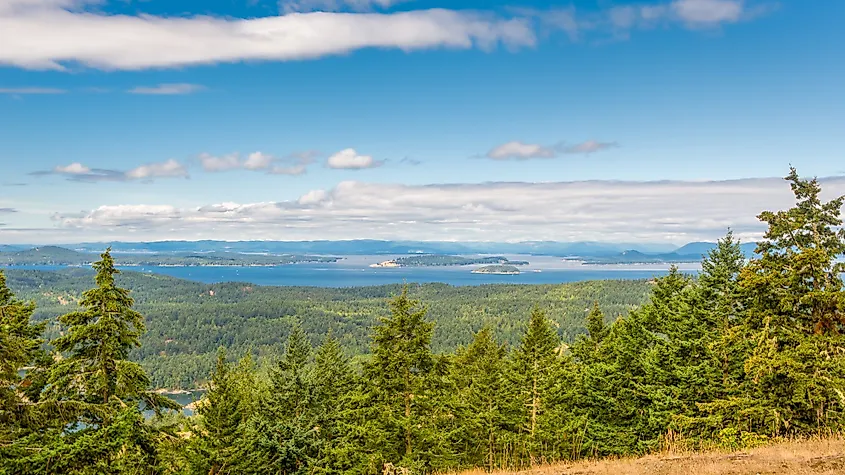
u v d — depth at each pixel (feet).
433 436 86.63
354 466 89.15
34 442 54.95
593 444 96.43
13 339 55.47
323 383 127.85
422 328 88.43
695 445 76.95
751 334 75.61
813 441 60.90
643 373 96.12
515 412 109.50
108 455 57.47
